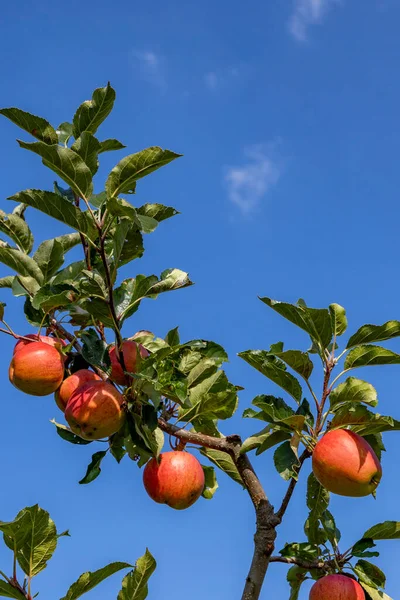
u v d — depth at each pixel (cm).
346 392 469
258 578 445
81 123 489
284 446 471
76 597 402
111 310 453
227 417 482
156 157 443
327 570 491
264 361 475
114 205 421
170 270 483
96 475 493
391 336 486
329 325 482
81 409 456
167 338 518
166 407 500
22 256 499
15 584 393
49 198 443
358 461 454
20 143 426
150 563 395
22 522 390
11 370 493
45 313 485
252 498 471
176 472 484
